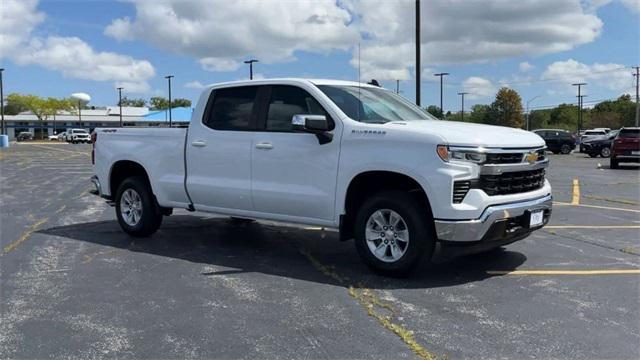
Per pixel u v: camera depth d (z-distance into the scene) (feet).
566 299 17.29
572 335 14.39
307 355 13.28
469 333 14.55
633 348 13.58
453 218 17.74
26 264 21.81
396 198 18.98
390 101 22.86
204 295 17.81
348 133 19.74
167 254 23.50
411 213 18.61
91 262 22.16
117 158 27.14
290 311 16.26
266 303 16.99
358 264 21.65
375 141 19.08
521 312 16.11
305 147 20.71
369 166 19.06
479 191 18.04
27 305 16.89
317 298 17.44
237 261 22.26
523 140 19.65
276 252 23.84
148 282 19.30
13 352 13.56
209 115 23.89
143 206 26.32
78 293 18.06
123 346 13.87
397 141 18.63
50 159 102.47
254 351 13.53
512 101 314.55
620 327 14.94
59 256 23.15
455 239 17.85
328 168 20.15
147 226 26.40
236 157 22.66
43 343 14.08
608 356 13.15
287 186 21.29
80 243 25.72
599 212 34.78
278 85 22.06
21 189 49.42
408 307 16.56
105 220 32.14
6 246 25.04
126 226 27.09
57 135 354.74
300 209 21.03
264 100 22.34
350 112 20.45
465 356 13.16
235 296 17.70
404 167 18.35
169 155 25.05
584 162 92.73
